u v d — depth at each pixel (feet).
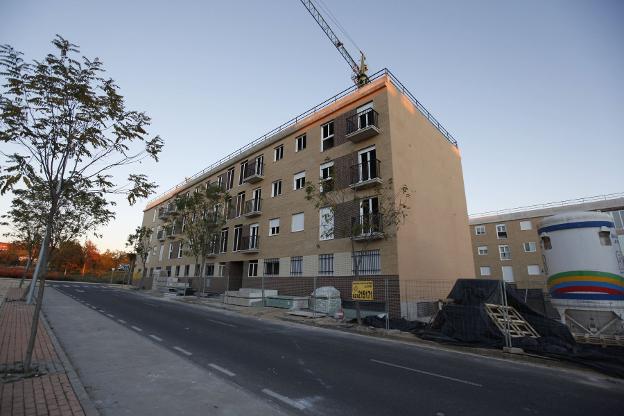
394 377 20.42
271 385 18.04
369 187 58.03
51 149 18.97
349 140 63.93
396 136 59.36
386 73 62.59
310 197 53.06
